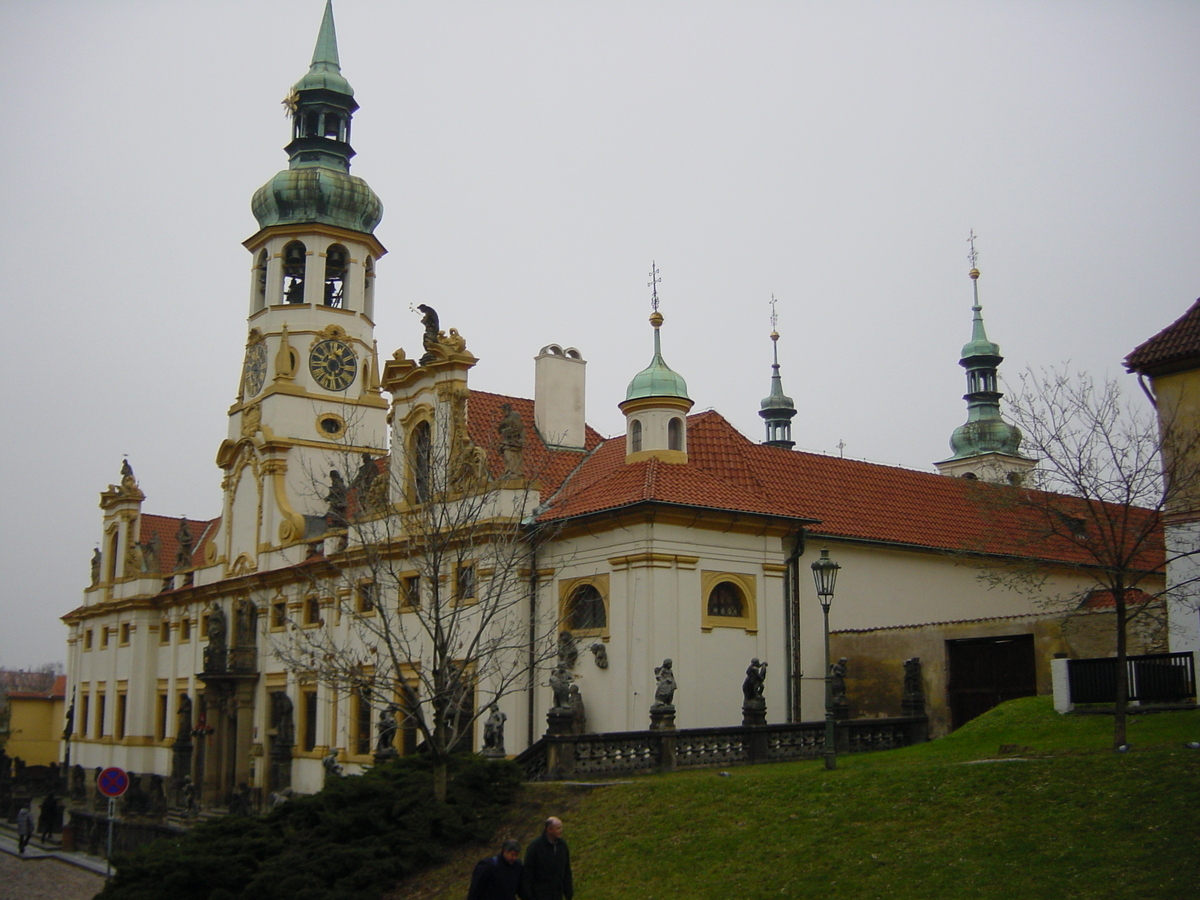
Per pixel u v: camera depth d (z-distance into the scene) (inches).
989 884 762.8
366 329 2706.7
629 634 1557.6
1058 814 834.2
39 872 1991.9
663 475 1627.7
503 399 1991.9
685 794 1072.2
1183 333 1422.2
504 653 1659.7
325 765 1539.1
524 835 1100.5
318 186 2655.0
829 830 916.6
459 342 1846.7
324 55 2773.1
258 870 1128.2
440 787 1169.4
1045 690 1504.7
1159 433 1414.9
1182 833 756.6
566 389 1991.9
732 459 1768.0
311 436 2554.1
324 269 2659.9
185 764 2620.6
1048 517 1385.3
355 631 2016.5
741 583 1641.2
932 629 1625.2
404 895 1067.3
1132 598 1513.3
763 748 1359.5
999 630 1558.8
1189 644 1363.2
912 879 801.6
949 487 2124.8
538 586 1707.7
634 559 1565.0
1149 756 901.2
